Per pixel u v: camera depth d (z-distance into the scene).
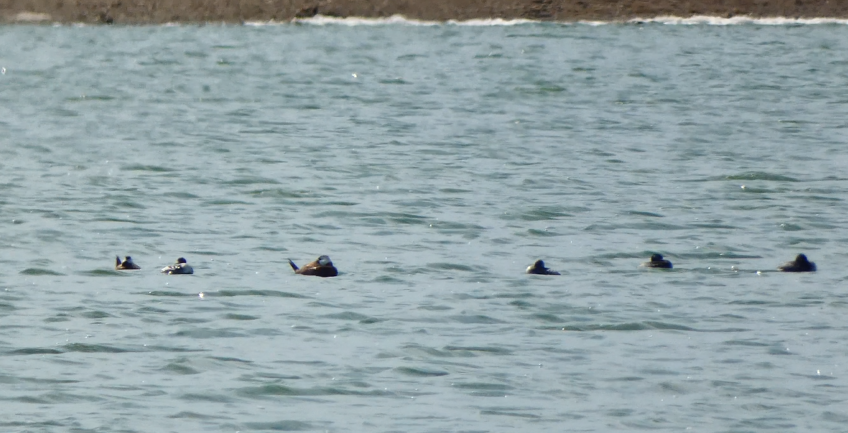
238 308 45.16
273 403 35.78
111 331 42.34
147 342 41.16
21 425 33.94
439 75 122.69
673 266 52.59
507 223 60.59
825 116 98.62
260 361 39.25
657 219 61.69
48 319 43.69
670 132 90.88
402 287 48.41
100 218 60.94
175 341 41.22
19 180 70.31
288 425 34.22
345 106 103.94
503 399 36.22
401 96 109.94
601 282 49.56
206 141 85.50
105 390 36.66
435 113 100.19
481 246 55.88
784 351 40.88
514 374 38.38
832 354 40.47
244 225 59.78
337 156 79.56
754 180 71.88
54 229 58.31
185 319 43.78
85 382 37.31
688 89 114.38
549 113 100.56
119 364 38.94
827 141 86.88
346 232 58.50
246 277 49.75
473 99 108.56
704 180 72.00
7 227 58.69
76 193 67.00
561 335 42.41
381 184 70.19
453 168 75.44
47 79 119.25
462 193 67.75
